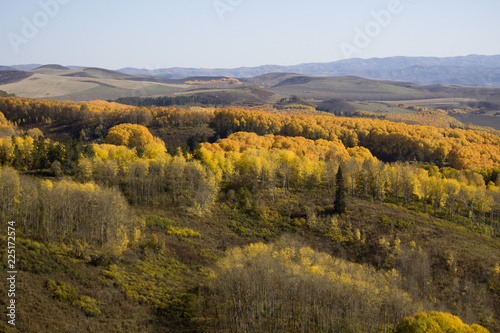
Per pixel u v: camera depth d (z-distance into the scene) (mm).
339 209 101312
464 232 96875
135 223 81500
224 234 89938
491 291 74812
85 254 64750
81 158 110500
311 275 59344
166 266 69875
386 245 87625
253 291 56000
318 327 54781
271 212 102250
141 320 52906
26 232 65188
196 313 56438
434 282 77500
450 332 47875
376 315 55875
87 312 50969
